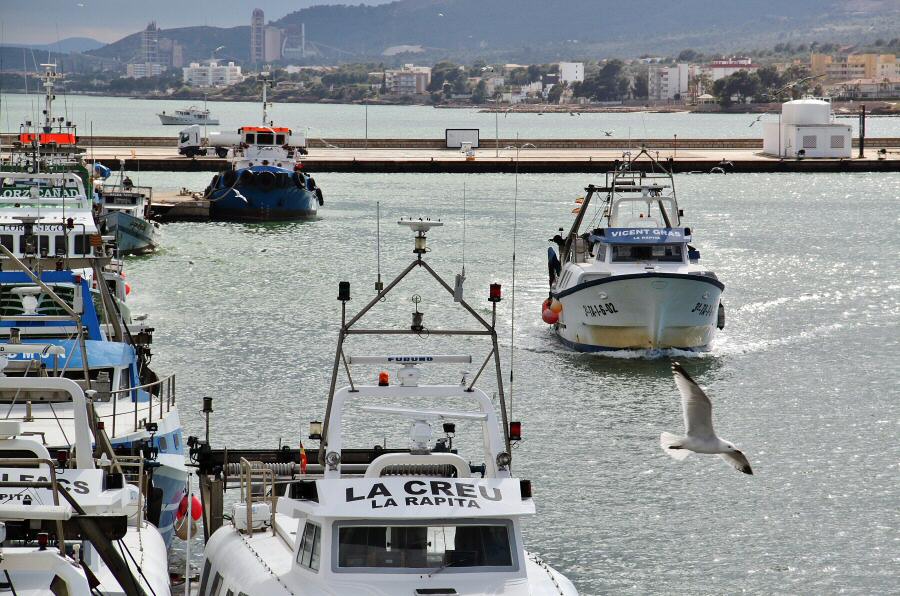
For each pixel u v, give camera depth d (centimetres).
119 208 16638
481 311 12369
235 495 6266
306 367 9556
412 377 4194
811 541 6131
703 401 2617
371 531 3700
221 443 7388
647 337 10638
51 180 11194
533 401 8900
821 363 10306
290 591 3697
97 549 3516
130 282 13925
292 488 3912
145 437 5469
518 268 15412
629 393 9225
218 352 10081
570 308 10906
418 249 4472
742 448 7725
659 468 7256
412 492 3762
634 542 6072
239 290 13425
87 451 4275
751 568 5778
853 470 7288
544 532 6191
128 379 6169
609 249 11088
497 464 3978
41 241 9231
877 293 13875
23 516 3378
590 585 5562
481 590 3616
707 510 6544
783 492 6856
